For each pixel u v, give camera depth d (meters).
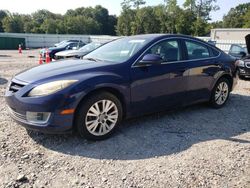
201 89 5.02
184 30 64.44
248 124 4.61
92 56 4.62
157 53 4.34
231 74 5.58
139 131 4.11
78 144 3.60
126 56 4.17
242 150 3.55
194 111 5.24
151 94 4.20
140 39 4.56
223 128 4.37
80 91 3.43
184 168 3.06
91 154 3.34
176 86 4.53
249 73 9.11
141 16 69.44
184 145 3.66
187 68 4.65
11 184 2.68
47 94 3.32
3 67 11.89
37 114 3.36
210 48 5.30
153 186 2.72
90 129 3.63
